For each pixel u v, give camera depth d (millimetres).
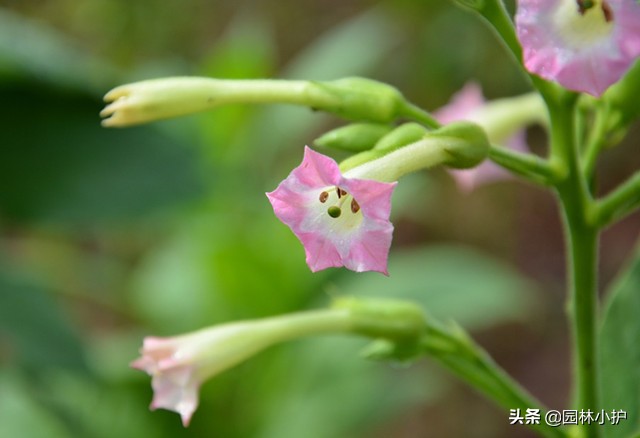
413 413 830
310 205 305
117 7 1093
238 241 547
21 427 521
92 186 474
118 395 527
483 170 407
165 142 481
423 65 980
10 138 468
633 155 959
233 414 549
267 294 561
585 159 350
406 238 964
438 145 324
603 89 300
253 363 554
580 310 350
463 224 959
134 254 889
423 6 997
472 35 952
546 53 302
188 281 595
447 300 568
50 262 729
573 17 302
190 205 500
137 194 475
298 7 1175
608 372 371
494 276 582
